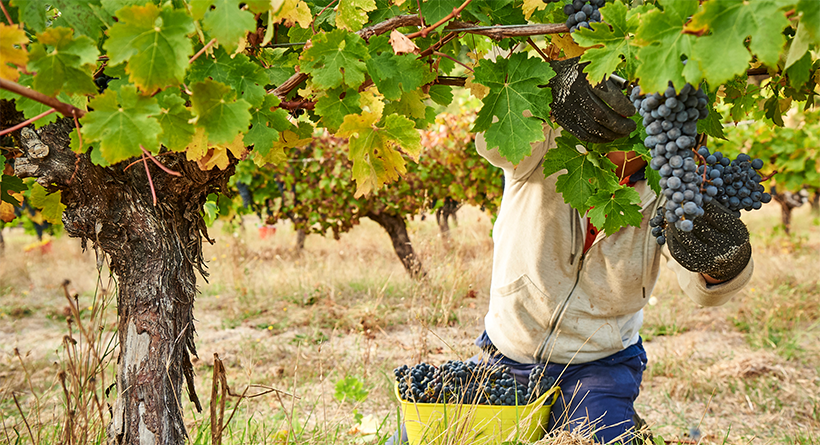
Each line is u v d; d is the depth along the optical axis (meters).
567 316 2.20
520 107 1.47
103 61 1.39
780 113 1.74
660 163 1.21
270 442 2.61
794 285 6.37
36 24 1.12
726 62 0.95
